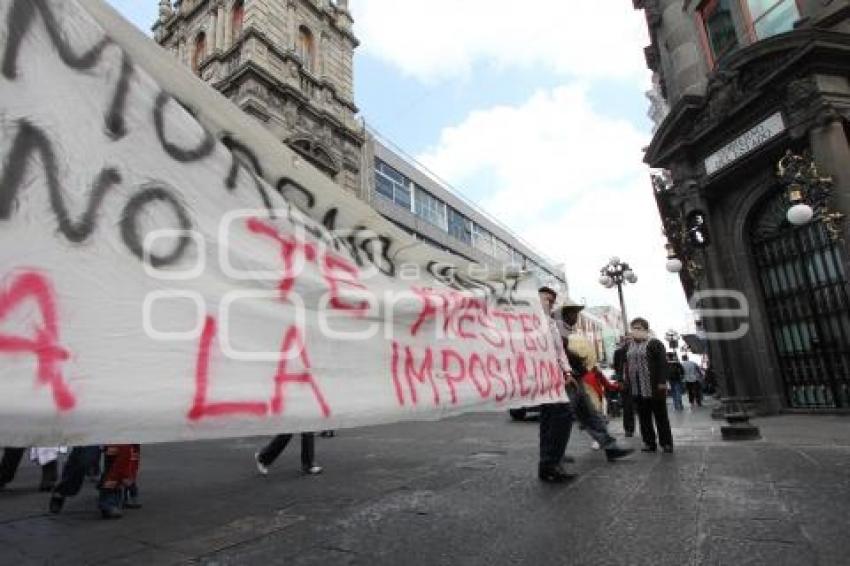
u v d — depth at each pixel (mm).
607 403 12180
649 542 3064
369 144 26031
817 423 8320
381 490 4934
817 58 9320
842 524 3174
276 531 3736
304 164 2506
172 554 3328
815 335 10023
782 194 10586
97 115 1730
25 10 1638
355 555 3160
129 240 1716
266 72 19703
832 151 9102
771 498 3854
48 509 4691
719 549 2887
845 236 8859
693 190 11641
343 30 25016
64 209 1587
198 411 1735
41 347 1455
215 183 2025
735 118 10781
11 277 1445
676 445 6883
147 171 1814
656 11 14039
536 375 3900
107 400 1540
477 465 6070
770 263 10922
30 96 1590
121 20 1941
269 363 2010
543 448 5000
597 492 4355
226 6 22047
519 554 3016
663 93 15844
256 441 10172
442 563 2947
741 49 10242
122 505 4609
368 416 2359
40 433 1406
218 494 5066
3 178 1489
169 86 2061
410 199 30234
